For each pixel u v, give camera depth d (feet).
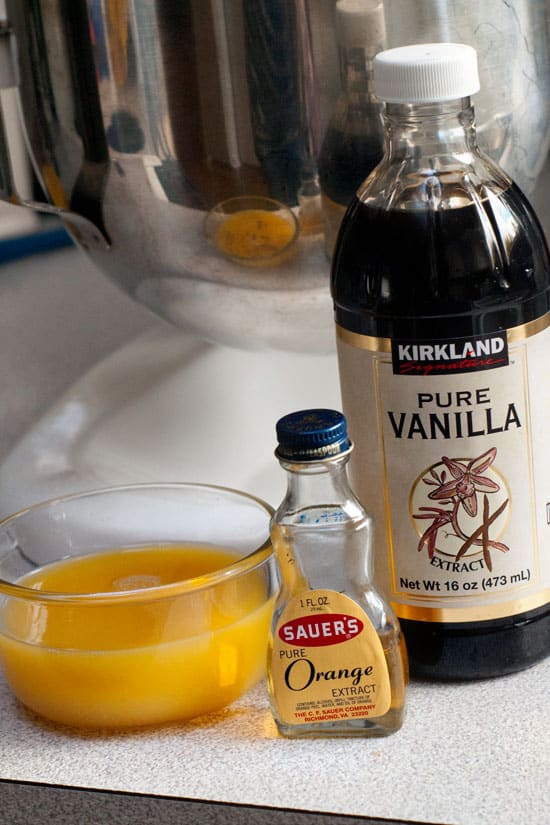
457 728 1.88
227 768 1.85
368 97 2.02
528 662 1.95
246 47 2.01
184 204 2.15
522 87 2.08
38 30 2.15
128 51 2.06
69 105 2.16
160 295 2.31
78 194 2.25
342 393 1.94
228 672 1.92
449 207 1.83
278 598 1.89
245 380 2.57
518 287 1.84
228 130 2.06
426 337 1.84
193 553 2.05
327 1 1.98
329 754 1.86
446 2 1.98
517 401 1.87
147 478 2.39
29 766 1.88
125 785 1.84
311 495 1.86
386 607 1.88
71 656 1.88
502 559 1.90
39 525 2.09
